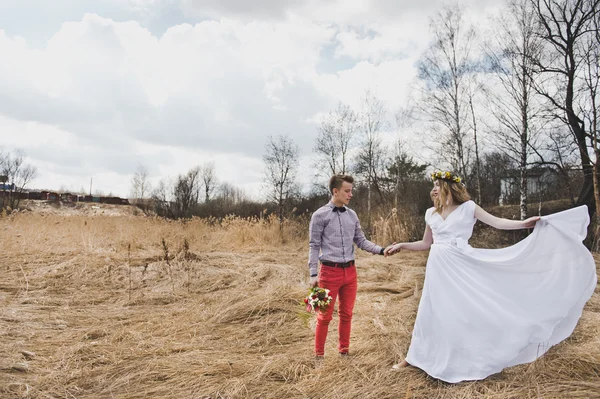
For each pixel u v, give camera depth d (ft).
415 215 49.21
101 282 21.13
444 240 10.87
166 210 113.60
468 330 9.86
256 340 13.16
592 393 8.68
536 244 10.51
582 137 45.57
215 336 13.53
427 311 10.44
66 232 34.73
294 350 12.14
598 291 18.76
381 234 40.27
